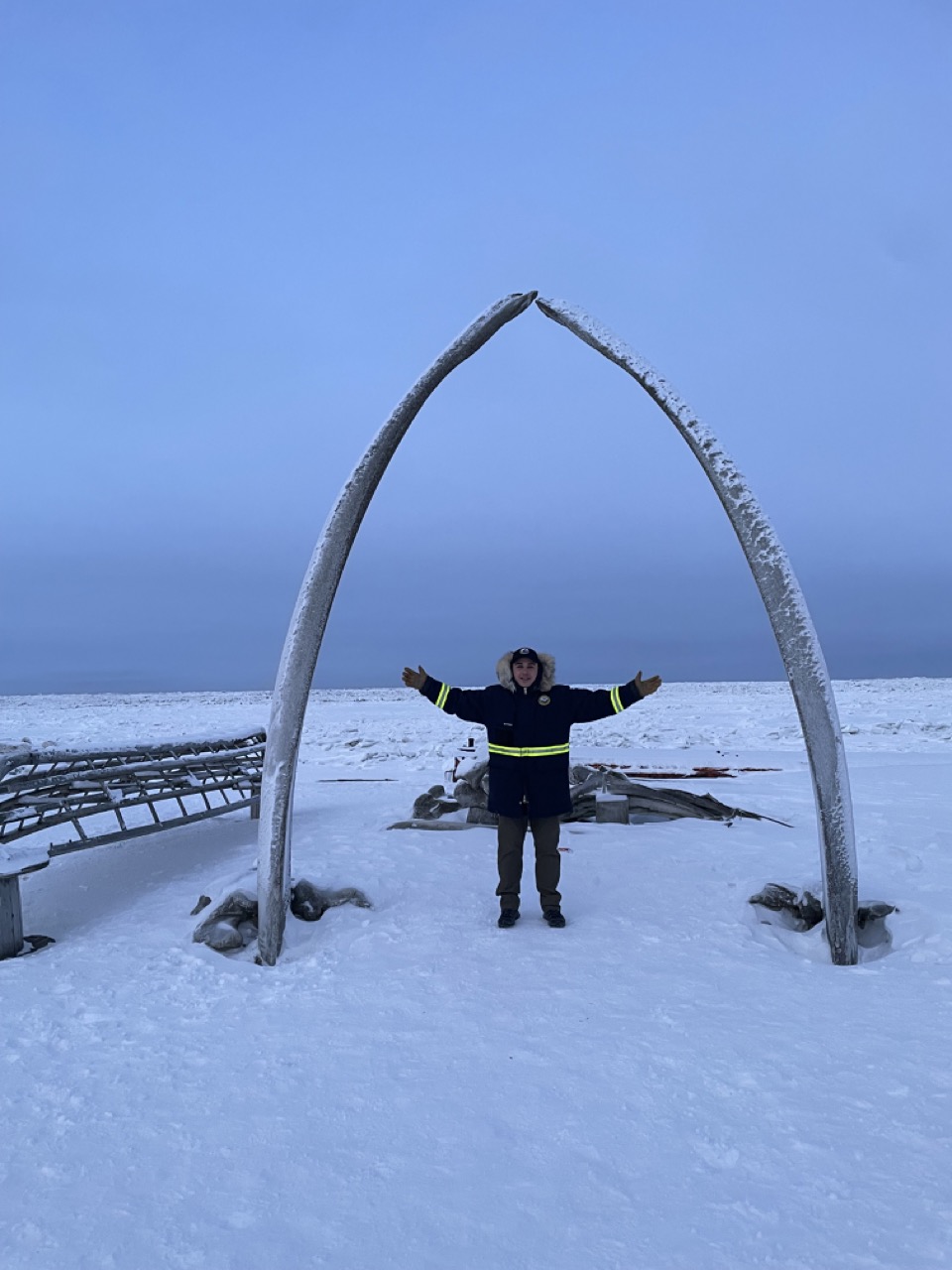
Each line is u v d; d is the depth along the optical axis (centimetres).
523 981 437
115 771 669
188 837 830
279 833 504
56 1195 267
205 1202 262
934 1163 271
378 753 1631
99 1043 379
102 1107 320
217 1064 355
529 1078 334
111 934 544
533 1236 241
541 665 544
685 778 1172
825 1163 271
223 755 821
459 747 1697
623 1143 287
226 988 446
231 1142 295
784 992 418
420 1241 240
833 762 478
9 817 568
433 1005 410
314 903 554
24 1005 424
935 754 1539
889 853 649
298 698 516
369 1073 343
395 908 565
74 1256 238
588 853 701
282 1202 261
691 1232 241
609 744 1761
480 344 542
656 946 488
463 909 565
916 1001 404
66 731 2308
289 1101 321
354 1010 409
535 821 543
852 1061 340
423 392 536
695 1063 341
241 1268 231
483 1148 286
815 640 490
